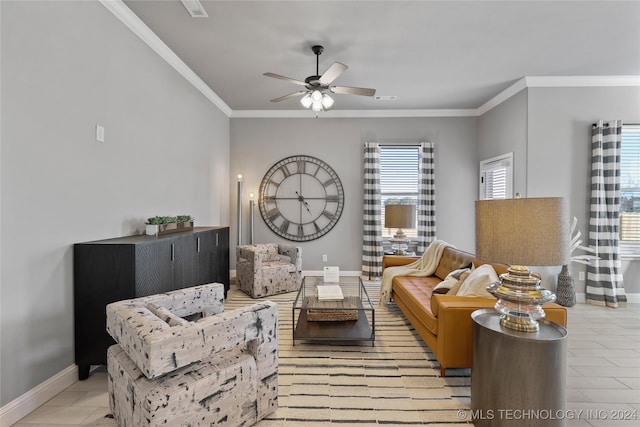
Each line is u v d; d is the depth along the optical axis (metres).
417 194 5.39
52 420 1.76
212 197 4.63
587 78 3.94
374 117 5.35
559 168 4.00
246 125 5.39
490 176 4.91
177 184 3.60
